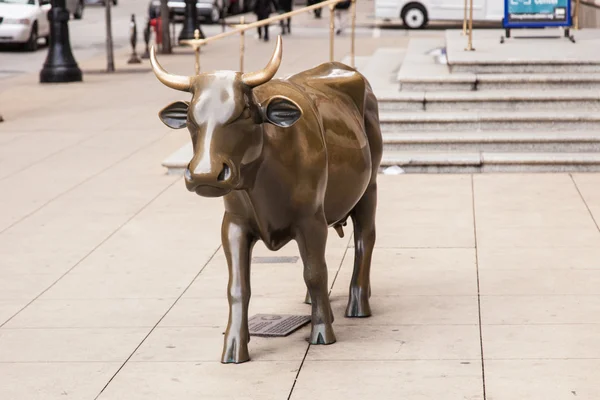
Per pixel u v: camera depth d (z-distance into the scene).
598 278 10.09
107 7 29.44
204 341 8.58
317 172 7.83
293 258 11.16
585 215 12.75
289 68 28.27
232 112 7.12
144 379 7.76
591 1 28.62
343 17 48.88
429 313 9.14
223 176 7.10
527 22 21.06
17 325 9.15
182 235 12.27
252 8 53.31
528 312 9.09
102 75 28.88
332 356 8.10
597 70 17.67
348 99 8.73
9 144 18.81
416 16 40.44
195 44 17.28
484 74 17.78
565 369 7.69
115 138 19.22
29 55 35.28
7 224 13.02
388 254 11.19
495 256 11.00
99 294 10.02
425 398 7.21
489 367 7.78
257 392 7.43
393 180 15.14
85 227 12.77
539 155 15.55
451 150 16.14
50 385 7.71
